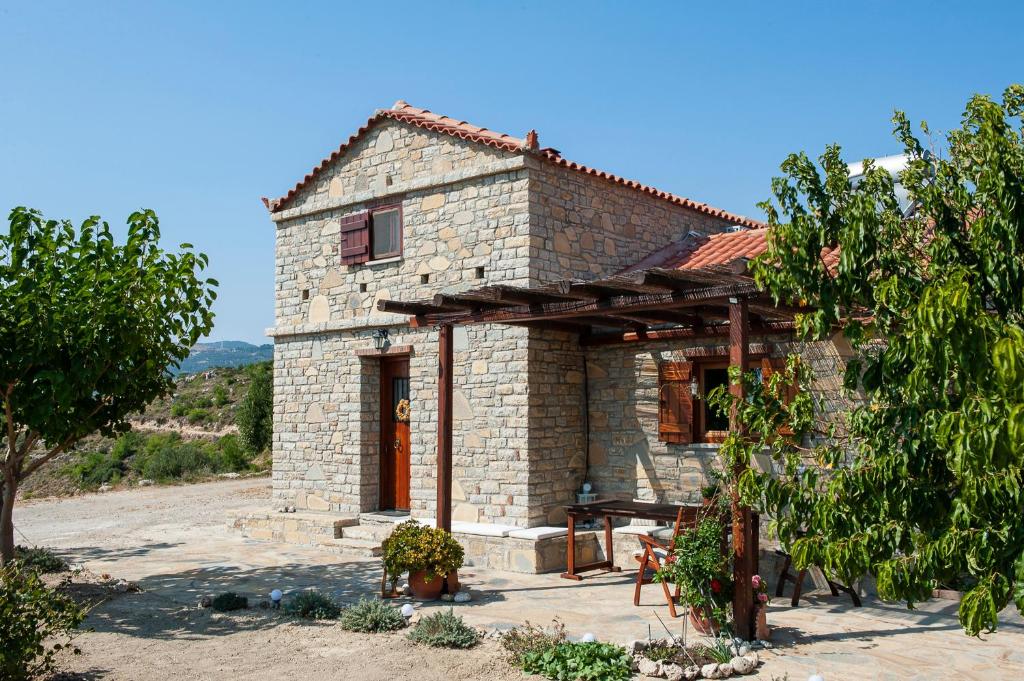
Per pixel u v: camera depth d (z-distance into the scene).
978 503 4.02
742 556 7.48
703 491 9.03
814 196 5.27
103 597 9.59
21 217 8.80
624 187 13.46
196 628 8.32
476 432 12.18
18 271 8.73
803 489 5.06
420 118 12.98
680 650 6.95
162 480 26.22
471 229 12.34
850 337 5.02
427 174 12.91
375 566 11.44
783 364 10.48
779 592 9.32
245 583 10.46
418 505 12.84
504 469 11.84
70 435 9.79
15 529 16.77
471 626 8.07
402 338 13.14
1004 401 3.61
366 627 8.06
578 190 12.65
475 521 12.10
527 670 6.81
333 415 13.98
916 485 4.45
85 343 8.77
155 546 13.75
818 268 5.14
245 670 6.95
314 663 7.12
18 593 6.38
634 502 10.69
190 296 9.84
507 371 11.87
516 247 11.80
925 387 4.12
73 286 9.02
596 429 12.38
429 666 6.98
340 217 14.02
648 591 9.72
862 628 8.00
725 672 6.57
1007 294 4.39
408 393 13.69
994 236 4.41
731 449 5.56
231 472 27.25
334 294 14.04
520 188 11.82
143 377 9.96
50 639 7.84
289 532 13.72
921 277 4.82
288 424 14.62
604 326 12.17
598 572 10.88
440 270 12.66
